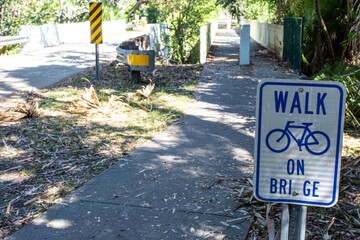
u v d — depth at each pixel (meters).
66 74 12.26
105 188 4.64
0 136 6.41
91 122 7.17
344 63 9.73
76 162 5.42
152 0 17.95
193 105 8.45
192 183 4.77
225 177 4.92
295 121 2.13
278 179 2.20
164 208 4.19
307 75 12.38
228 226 3.86
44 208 4.21
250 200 4.30
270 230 3.02
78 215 4.06
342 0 11.12
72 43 22.89
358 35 8.73
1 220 3.99
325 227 3.78
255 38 26.06
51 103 8.57
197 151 5.81
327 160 2.13
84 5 29.28
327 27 11.39
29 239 3.67
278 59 15.60
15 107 7.90
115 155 5.65
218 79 11.32
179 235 3.72
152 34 16.23
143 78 11.23
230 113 7.84
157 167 5.23
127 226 3.87
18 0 21.89
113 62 14.51
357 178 4.80
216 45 22.55
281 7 15.16
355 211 4.06
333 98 2.08
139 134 6.55
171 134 6.56
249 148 5.94
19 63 14.85
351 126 6.84
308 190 2.17
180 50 16.59
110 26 30.16
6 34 21.05
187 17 16.41
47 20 25.66
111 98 7.99
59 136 6.42
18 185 4.76
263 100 2.15
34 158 5.56
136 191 4.56
